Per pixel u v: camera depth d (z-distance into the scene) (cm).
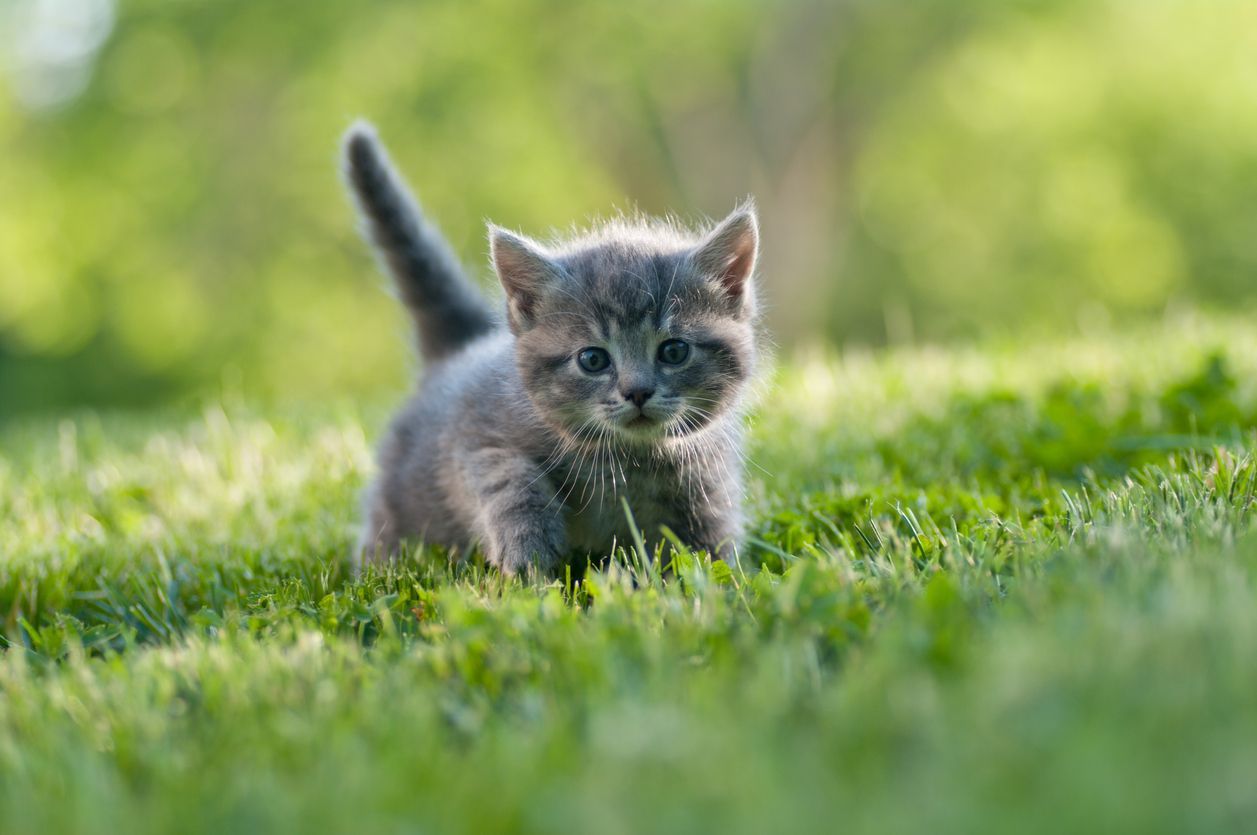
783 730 308
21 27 2603
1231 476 538
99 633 530
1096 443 701
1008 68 2619
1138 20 2688
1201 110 2694
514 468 575
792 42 2744
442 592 458
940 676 333
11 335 2883
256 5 2455
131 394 2805
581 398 579
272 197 2489
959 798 260
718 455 596
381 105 2359
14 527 739
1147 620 338
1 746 350
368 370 2598
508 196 2433
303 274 2550
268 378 2544
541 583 501
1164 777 256
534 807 278
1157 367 920
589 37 2506
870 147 2856
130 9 2500
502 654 382
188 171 2480
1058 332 1379
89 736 358
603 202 2728
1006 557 461
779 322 2877
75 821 290
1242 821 243
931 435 814
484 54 2441
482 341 717
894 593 416
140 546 668
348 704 360
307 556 634
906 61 2764
